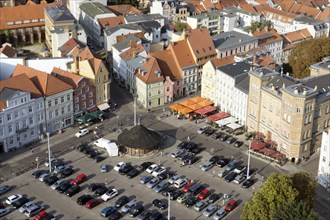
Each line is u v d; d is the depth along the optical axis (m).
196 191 159.75
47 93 192.88
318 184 165.00
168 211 143.62
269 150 182.25
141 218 146.75
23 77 190.75
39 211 150.38
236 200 157.38
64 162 177.38
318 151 187.12
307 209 126.62
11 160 178.88
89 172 171.62
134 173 169.38
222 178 169.38
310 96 171.25
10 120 182.12
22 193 159.75
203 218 149.25
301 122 173.88
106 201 156.12
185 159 178.38
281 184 134.75
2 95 181.75
